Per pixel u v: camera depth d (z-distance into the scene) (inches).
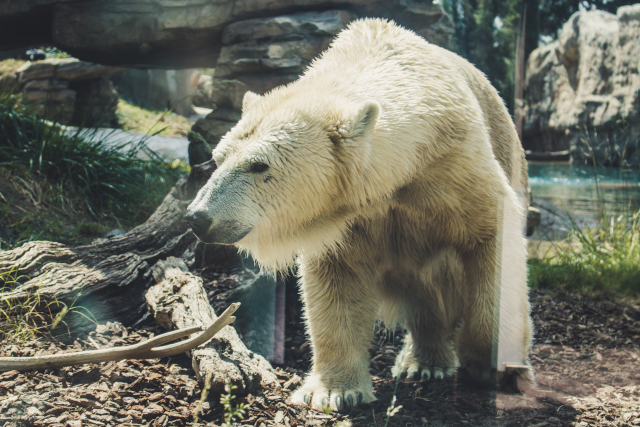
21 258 116.4
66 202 193.5
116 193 212.1
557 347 111.7
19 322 99.9
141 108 634.2
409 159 87.7
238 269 139.8
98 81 525.0
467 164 91.8
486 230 94.4
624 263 152.4
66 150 210.2
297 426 78.7
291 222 85.2
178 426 74.4
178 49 234.4
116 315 114.0
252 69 199.3
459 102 95.9
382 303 121.6
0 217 171.0
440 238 100.3
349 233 98.6
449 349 120.1
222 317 82.5
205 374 82.3
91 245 130.5
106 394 78.7
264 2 202.8
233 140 85.8
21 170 193.5
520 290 89.9
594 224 202.7
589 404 85.6
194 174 144.1
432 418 85.2
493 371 88.8
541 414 82.1
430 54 101.3
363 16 208.4
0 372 81.3
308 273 102.0
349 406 92.7
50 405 73.7
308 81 96.5
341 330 100.0
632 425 78.0
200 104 769.6
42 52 600.1
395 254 107.4
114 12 232.2
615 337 116.8
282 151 81.8
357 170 85.0
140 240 135.3
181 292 112.3
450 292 111.9
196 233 81.1
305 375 112.2
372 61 98.7
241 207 80.0
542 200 270.2
